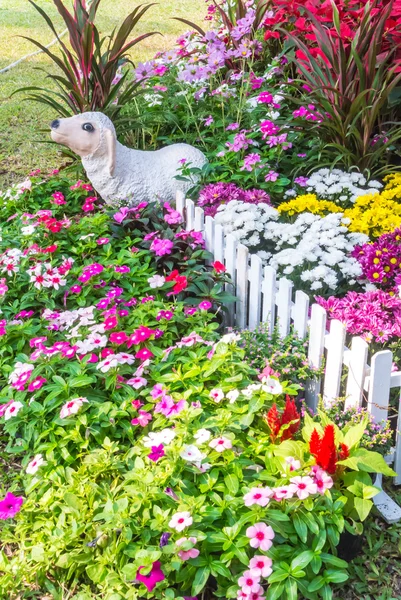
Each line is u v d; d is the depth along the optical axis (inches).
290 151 190.2
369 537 97.4
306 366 110.7
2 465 112.7
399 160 183.5
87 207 165.8
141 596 85.9
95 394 110.8
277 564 84.9
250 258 136.6
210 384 112.4
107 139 163.8
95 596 89.4
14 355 126.2
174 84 215.5
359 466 91.5
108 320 119.2
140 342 118.9
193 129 210.5
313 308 108.6
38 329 126.4
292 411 98.3
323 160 179.6
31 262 148.5
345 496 91.4
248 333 118.9
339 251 134.9
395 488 107.5
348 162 173.3
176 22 394.9
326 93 175.6
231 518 87.7
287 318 119.9
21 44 355.9
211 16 258.1
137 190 171.6
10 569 90.4
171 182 173.3
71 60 190.5
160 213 163.9
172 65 222.4
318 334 109.1
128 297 136.6
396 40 180.1
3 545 98.6
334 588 91.5
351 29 189.8
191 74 200.7
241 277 134.0
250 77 202.1
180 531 83.6
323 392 116.8
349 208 163.8
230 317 141.7
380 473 101.3
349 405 104.8
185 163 172.2
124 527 86.2
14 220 174.9
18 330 126.0
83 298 135.0
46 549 91.3
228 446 91.7
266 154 177.8
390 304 122.0
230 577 83.5
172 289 139.3
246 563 83.0
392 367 108.0
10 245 155.6
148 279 130.3
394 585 92.3
